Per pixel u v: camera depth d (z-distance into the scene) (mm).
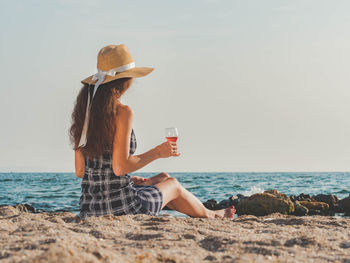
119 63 3373
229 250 2303
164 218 3400
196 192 17031
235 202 9188
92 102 3322
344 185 22031
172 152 3447
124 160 3289
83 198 3584
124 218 3322
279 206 7160
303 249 2326
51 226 2926
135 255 2111
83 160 3713
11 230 2855
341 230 3084
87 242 2334
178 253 2234
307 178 32438
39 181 28141
